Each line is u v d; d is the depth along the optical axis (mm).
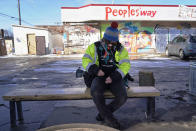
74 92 2400
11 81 5699
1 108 3248
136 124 2502
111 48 2332
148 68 8141
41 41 18797
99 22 16547
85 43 17031
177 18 16250
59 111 3025
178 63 9914
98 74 2180
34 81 5660
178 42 12586
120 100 2205
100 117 2549
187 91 4199
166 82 5262
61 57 15117
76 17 16312
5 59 14516
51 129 1313
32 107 3262
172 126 2424
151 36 17047
